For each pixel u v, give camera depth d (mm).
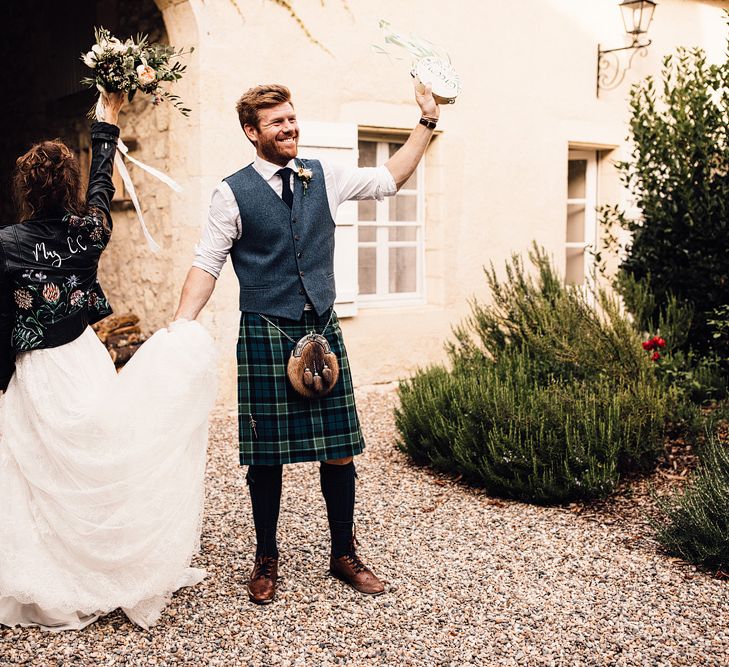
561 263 8031
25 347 2705
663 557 3432
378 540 3605
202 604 2941
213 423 5652
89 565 2695
